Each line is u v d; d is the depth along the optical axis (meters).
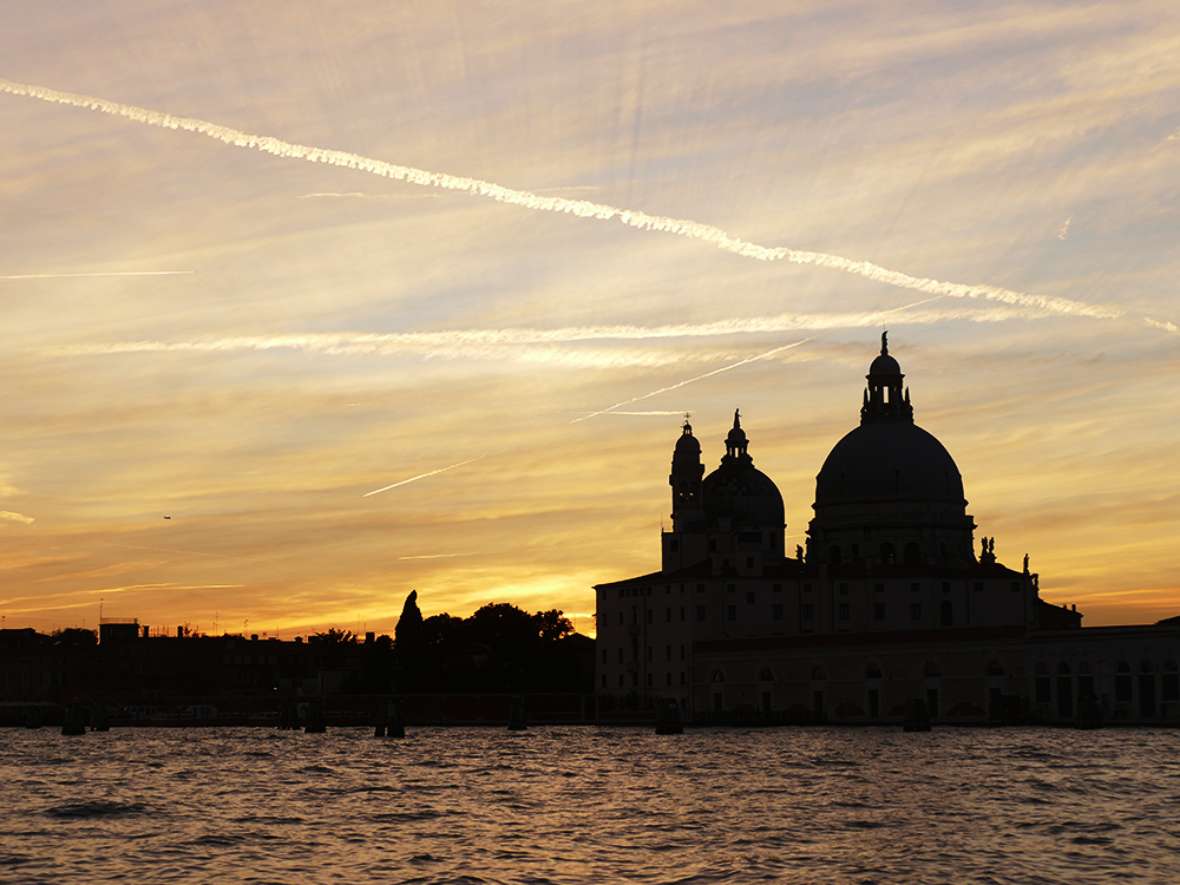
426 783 139.62
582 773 151.00
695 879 79.06
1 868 83.62
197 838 95.44
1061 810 107.81
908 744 196.88
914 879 78.88
